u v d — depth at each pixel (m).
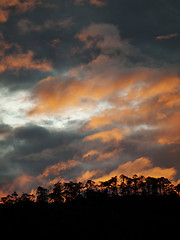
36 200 143.00
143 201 134.12
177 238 96.50
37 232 104.00
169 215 114.06
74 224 107.75
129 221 108.94
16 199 143.62
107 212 119.50
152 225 105.06
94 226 105.44
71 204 136.88
